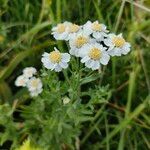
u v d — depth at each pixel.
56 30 0.12
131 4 0.17
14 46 0.17
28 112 0.14
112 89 0.16
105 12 0.18
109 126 0.16
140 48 0.17
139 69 0.16
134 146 0.16
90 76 0.12
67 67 0.12
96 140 0.17
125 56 0.17
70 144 0.14
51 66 0.11
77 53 0.11
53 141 0.14
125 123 0.15
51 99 0.13
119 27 0.18
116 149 0.16
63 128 0.14
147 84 0.16
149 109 0.16
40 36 0.17
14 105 0.15
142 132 0.16
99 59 0.11
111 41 0.11
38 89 0.13
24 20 0.18
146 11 0.18
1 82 0.16
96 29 0.12
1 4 0.18
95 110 0.16
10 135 0.15
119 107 0.17
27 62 0.17
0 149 0.16
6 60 0.18
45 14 0.17
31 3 0.18
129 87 0.16
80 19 0.17
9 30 0.17
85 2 0.17
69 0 0.18
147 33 0.18
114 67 0.16
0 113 0.14
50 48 0.16
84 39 0.11
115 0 0.18
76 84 0.12
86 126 0.17
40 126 0.15
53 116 0.13
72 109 0.12
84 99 0.16
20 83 0.14
